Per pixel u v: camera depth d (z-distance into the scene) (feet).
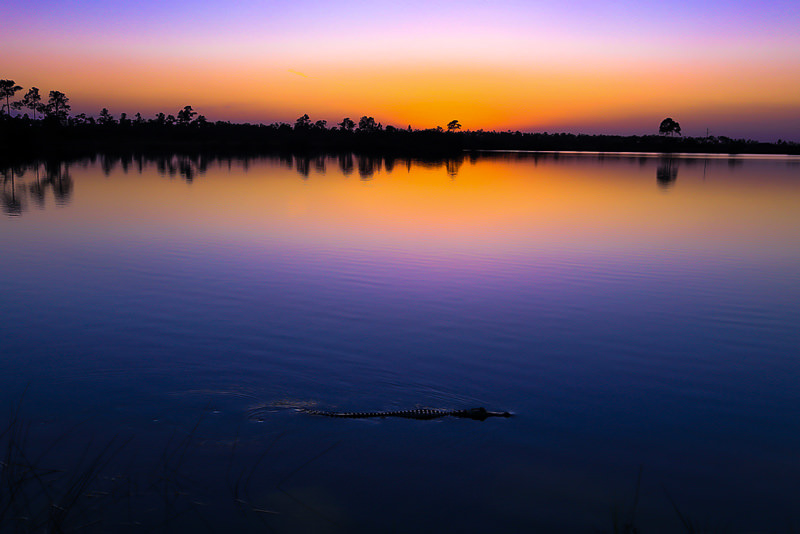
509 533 20.99
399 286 52.80
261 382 32.91
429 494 23.16
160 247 67.46
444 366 35.83
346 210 100.99
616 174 219.41
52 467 24.08
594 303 48.75
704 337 41.42
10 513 20.94
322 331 41.11
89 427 27.45
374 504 22.44
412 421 28.91
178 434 27.14
